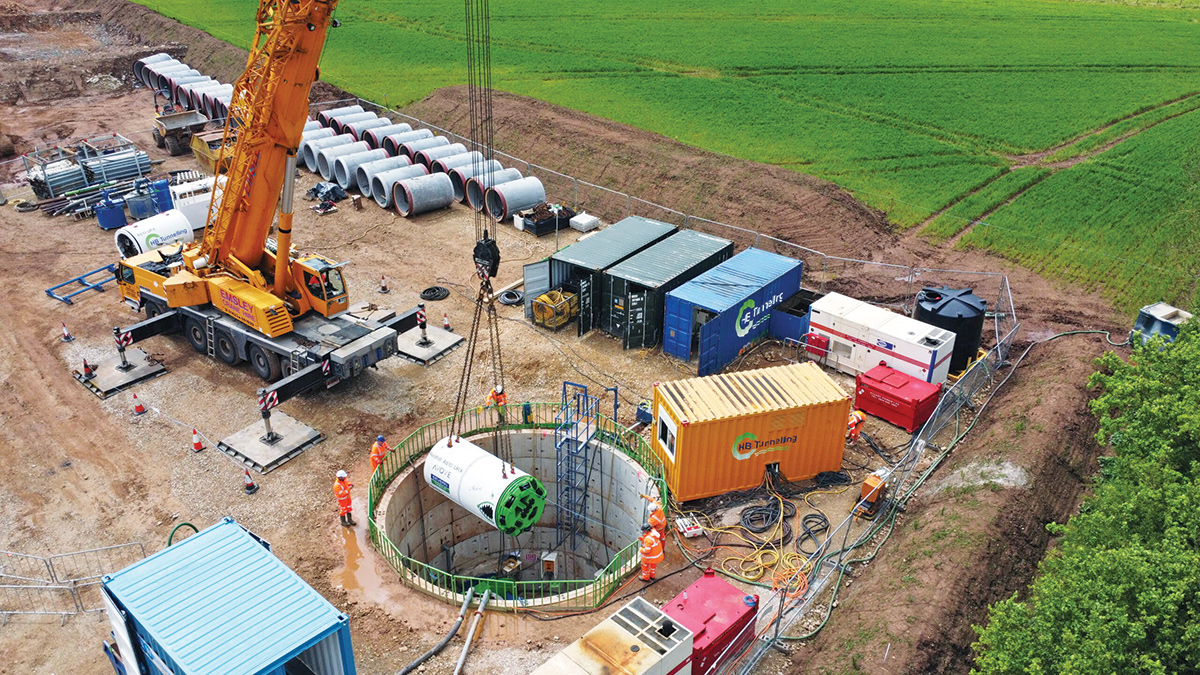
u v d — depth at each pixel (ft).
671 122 190.29
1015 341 112.06
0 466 90.94
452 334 115.96
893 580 71.46
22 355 111.04
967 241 137.90
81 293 127.24
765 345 115.03
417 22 284.61
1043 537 77.87
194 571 56.54
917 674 61.00
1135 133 181.57
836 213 142.61
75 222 152.35
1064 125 186.39
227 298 104.06
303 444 93.97
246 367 109.91
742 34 264.31
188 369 109.19
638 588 75.41
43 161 167.02
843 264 133.39
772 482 88.38
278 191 100.89
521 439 96.99
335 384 101.40
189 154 186.50
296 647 50.65
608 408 101.55
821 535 81.46
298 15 88.07
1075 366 100.48
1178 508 60.23
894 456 92.53
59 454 92.94
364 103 207.00
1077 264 129.49
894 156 171.01
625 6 303.27
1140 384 74.18
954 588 68.23
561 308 116.88
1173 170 158.40
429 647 68.80
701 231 146.61
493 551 103.65
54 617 72.28
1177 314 104.06
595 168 165.99
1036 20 281.95
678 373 108.58
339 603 73.36
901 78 220.43
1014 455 84.64
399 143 170.60
